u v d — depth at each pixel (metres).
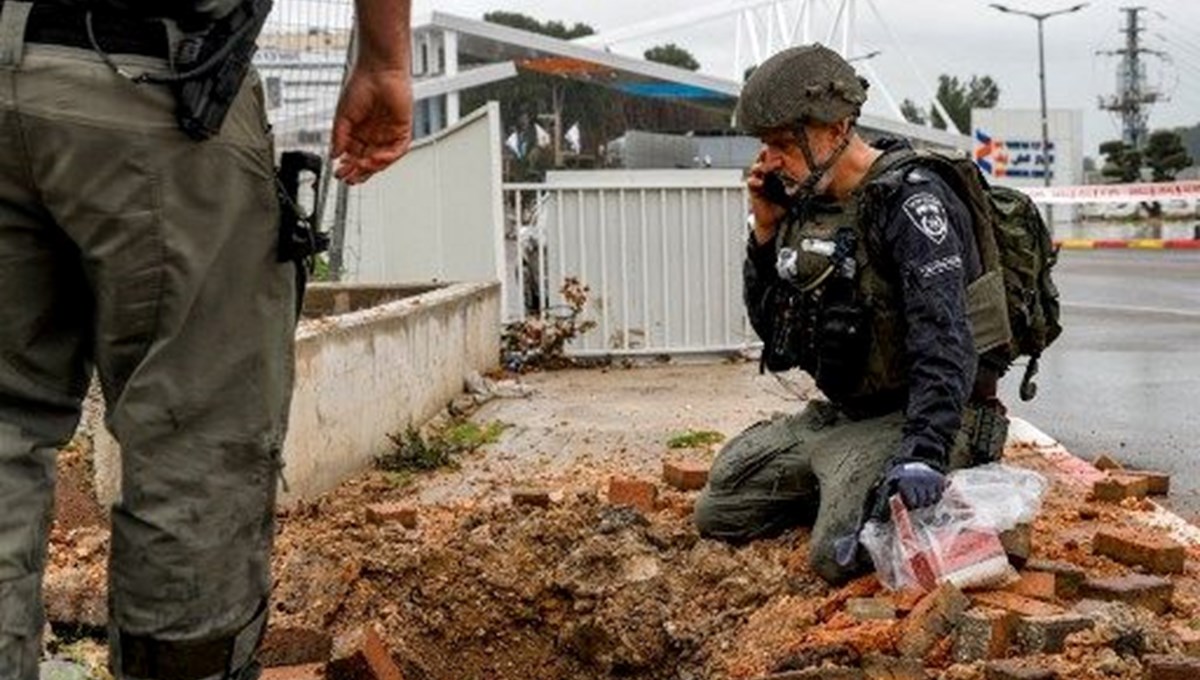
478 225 12.20
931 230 4.36
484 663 4.48
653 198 11.68
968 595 4.06
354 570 4.52
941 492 4.15
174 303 2.24
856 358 4.59
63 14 2.14
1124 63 85.06
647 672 4.33
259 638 2.48
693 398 9.58
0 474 2.23
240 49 2.23
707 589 4.49
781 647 3.96
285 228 2.34
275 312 2.36
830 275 4.56
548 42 34.84
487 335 10.83
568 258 11.62
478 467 7.11
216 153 2.22
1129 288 19.61
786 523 4.89
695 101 45.16
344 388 6.66
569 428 8.32
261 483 2.38
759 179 4.73
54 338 2.32
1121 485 5.73
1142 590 4.16
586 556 4.54
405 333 7.89
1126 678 3.54
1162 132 63.72
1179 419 8.90
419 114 30.31
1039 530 5.11
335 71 8.33
